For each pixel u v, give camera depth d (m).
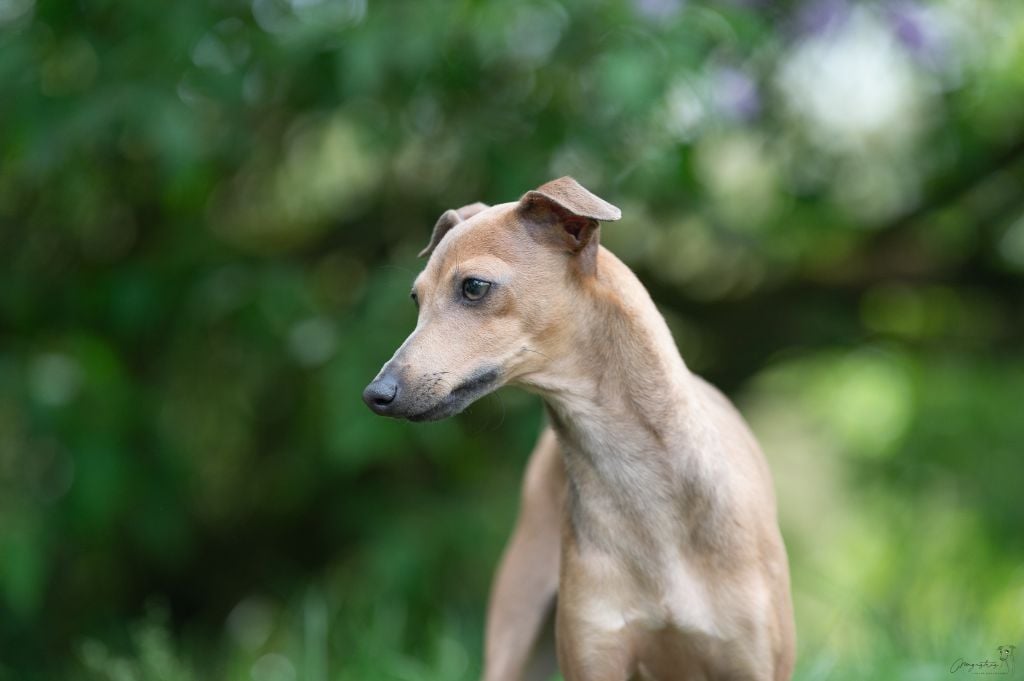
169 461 10.81
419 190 11.30
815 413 14.91
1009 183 12.46
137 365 10.98
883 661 8.69
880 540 13.45
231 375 11.20
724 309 12.31
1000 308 12.94
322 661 9.21
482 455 11.12
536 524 7.45
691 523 6.16
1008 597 11.53
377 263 11.36
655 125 9.73
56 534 10.25
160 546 10.90
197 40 9.20
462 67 9.61
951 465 12.92
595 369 6.14
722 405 6.88
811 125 11.37
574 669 6.35
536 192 5.89
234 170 10.72
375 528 10.88
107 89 9.18
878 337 12.84
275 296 10.05
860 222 12.48
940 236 12.61
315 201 11.72
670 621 6.22
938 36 10.73
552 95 9.88
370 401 5.77
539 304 5.98
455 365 5.84
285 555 12.20
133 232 11.20
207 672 10.64
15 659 11.23
